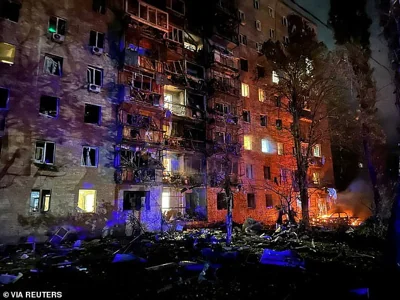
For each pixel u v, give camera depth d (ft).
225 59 100.99
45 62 66.69
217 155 90.89
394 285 25.72
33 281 30.42
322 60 88.58
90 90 71.56
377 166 98.12
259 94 110.83
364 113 80.48
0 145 57.88
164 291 27.25
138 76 80.02
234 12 104.27
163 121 84.74
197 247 50.11
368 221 69.87
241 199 95.50
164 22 84.89
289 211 72.59
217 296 25.98
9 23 62.59
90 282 30.12
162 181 80.38
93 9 76.33
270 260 37.19
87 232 65.57
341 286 27.99
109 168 72.13
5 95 60.75
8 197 56.90
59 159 64.54
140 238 61.36
